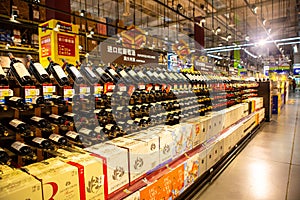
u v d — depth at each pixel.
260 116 7.36
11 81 1.61
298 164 4.12
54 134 1.76
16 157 1.62
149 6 8.07
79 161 1.62
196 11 8.52
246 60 15.13
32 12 3.24
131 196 1.91
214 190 3.18
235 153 4.59
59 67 1.71
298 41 12.75
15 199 1.21
